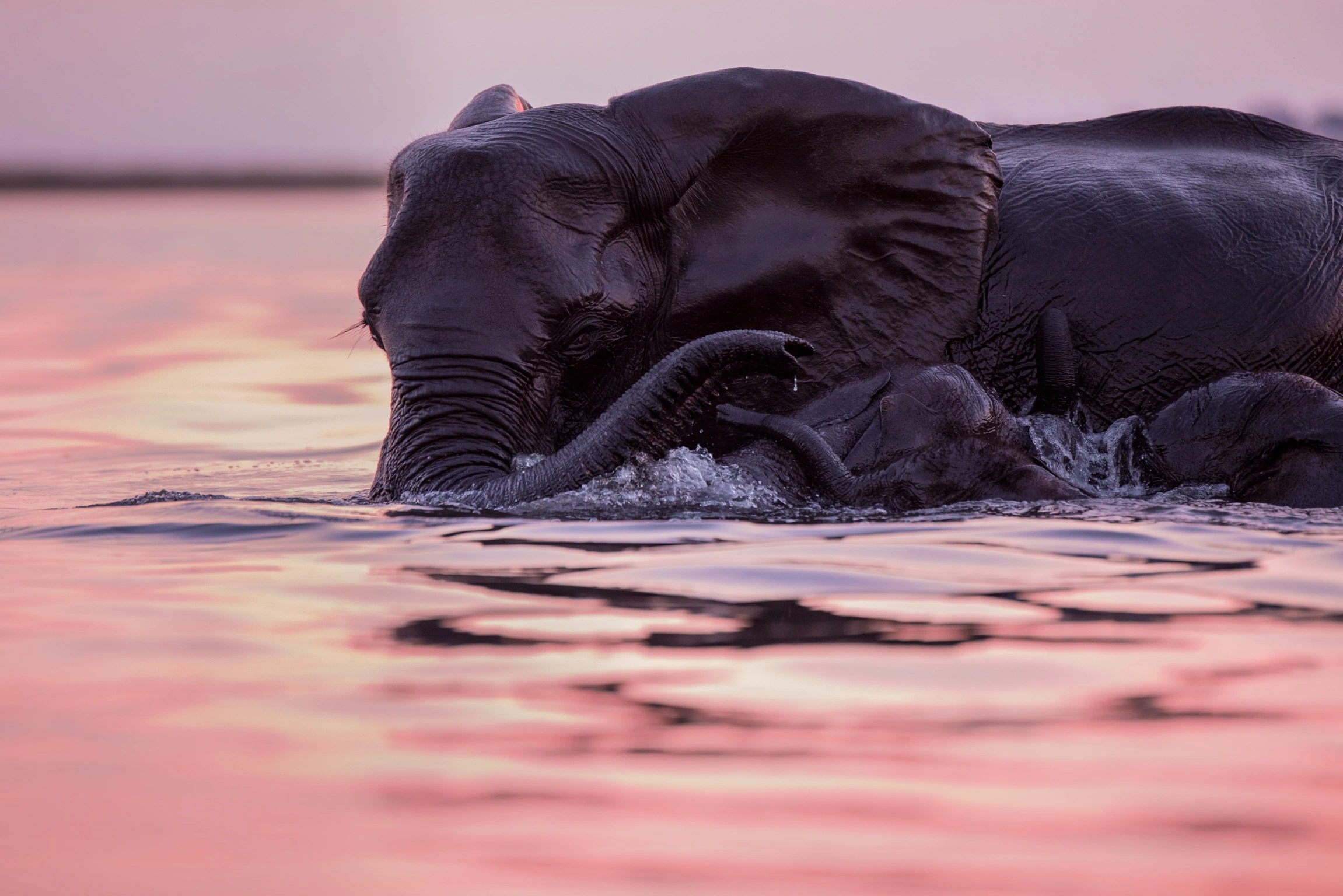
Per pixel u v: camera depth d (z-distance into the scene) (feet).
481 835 16.21
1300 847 15.88
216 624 24.75
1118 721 19.76
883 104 43.86
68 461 53.78
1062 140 51.60
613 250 40.78
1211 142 51.70
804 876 15.12
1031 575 28.43
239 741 19.11
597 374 41.37
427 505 35.60
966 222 44.39
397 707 20.30
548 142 40.11
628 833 16.22
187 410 67.26
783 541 31.48
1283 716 19.99
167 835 16.29
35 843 16.08
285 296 136.05
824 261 43.37
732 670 21.95
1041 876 15.14
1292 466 40.06
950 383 40.04
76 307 120.88
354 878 15.17
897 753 18.62
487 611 25.35
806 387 43.57
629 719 19.77
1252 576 28.40
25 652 23.18
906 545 31.14
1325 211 48.29
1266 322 45.96
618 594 26.48
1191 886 14.94
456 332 37.47
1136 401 45.60
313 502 36.83
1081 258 46.01
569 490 35.35
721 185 43.16
